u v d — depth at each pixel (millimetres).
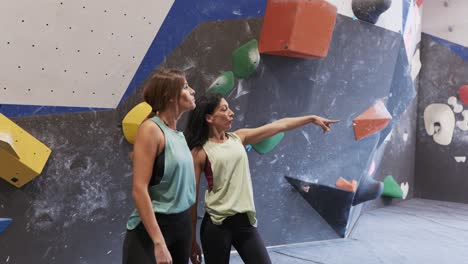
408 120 6527
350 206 4336
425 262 3820
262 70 3746
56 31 2771
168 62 3273
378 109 4539
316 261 3785
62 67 2834
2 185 2725
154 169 1925
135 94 3170
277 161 4004
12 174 2643
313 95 4098
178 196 1968
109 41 2984
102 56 2975
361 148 4531
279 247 4148
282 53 3633
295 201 4199
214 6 3438
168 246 1987
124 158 3191
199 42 3402
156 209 1933
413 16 5469
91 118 3016
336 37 4082
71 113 2928
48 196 2896
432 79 6578
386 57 4531
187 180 1995
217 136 2418
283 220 4156
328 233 4445
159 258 1798
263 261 2326
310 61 3986
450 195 6512
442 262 3824
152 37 3170
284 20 3467
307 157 4188
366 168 4652
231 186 2342
